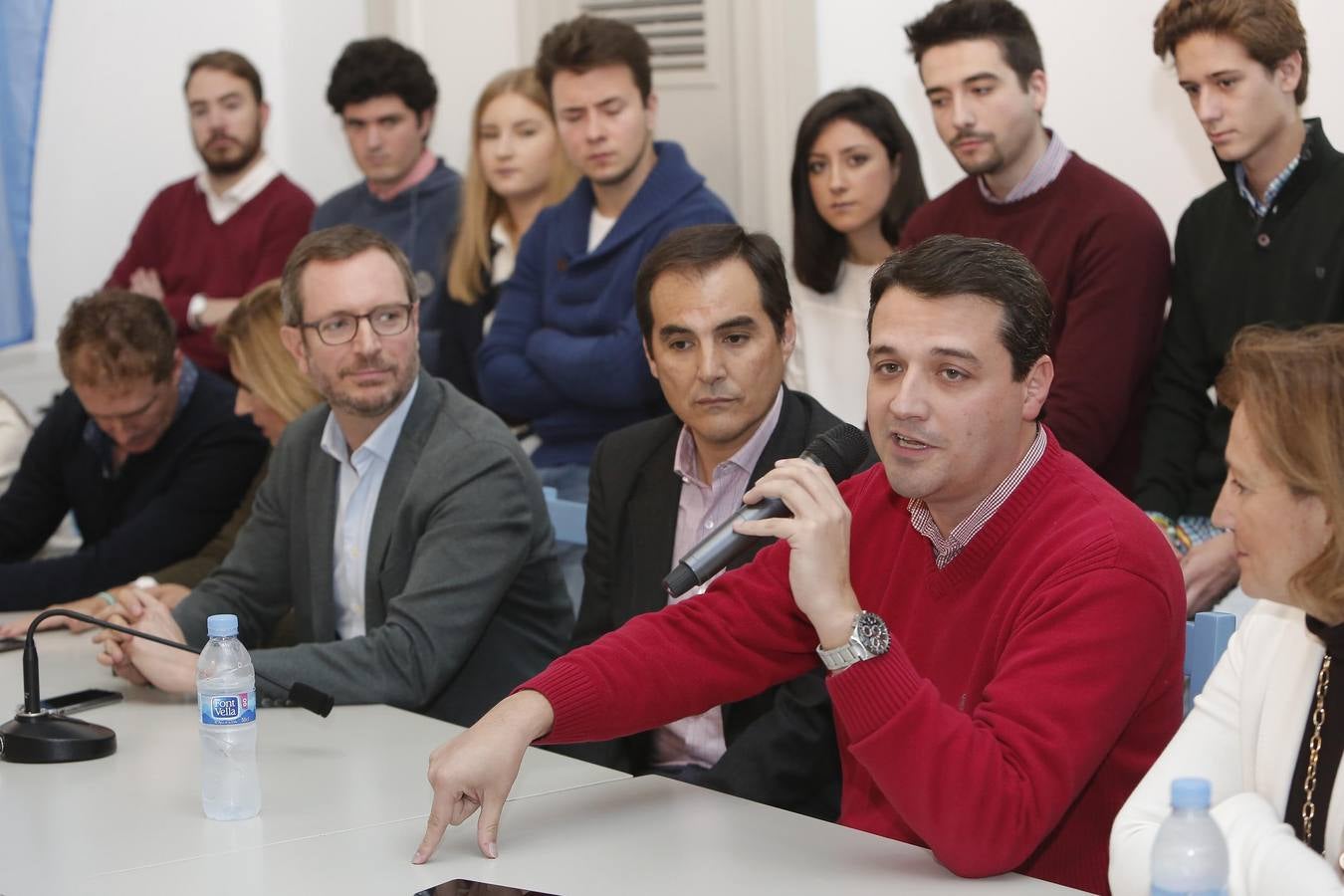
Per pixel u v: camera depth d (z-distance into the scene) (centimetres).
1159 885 124
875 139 323
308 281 249
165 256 473
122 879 152
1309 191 259
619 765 237
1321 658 151
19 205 477
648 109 353
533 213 402
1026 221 287
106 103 507
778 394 233
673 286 225
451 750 164
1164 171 361
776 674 190
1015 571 169
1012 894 146
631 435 249
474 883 149
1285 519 138
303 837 164
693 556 166
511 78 401
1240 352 142
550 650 262
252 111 458
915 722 150
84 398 313
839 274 336
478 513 246
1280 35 252
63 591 309
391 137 421
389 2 517
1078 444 275
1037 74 285
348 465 261
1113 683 157
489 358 370
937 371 162
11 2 469
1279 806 151
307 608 266
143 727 213
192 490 319
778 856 156
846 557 157
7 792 183
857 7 413
